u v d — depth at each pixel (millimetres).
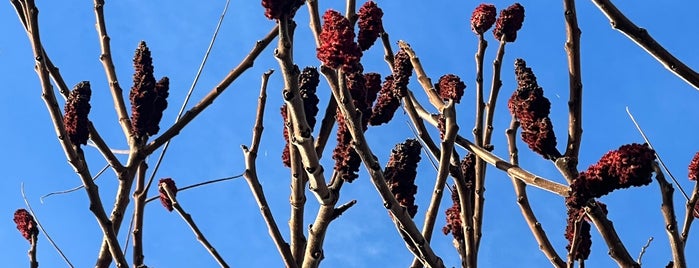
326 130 4734
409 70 5008
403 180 4715
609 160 3822
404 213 4203
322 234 4570
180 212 4961
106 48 5281
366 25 4465
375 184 4152
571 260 4559
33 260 4938
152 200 5266
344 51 3707
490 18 5281
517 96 4543
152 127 5043
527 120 4492
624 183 3791
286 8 3629
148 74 5043
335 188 4523
